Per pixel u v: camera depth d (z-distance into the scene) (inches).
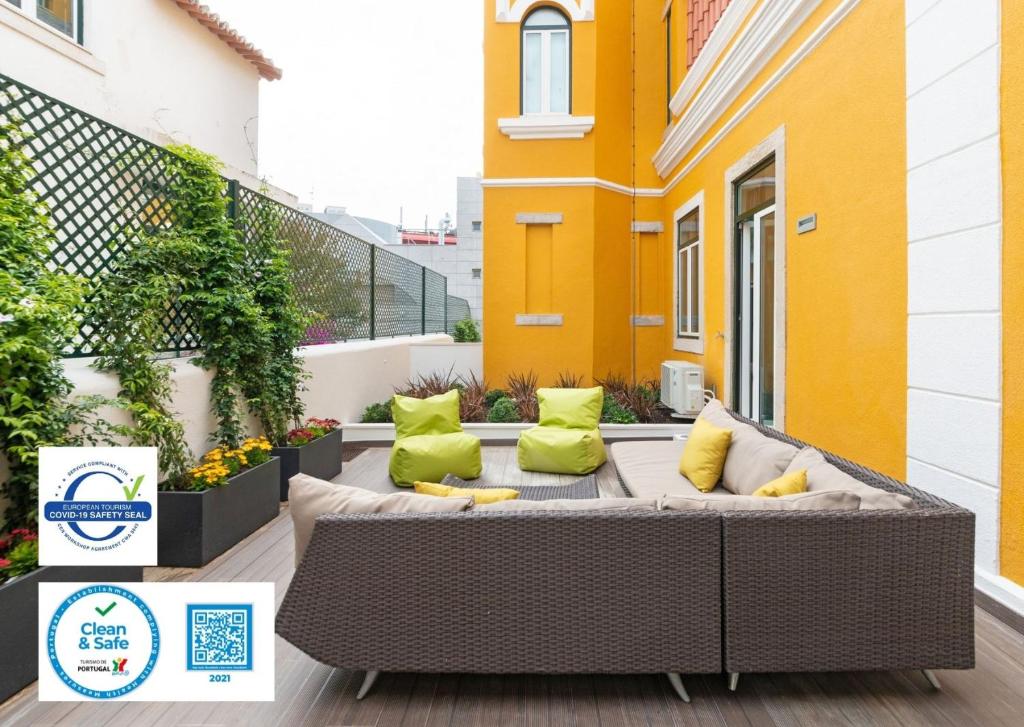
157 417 132.1
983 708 81.2
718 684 87.4
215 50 364.5
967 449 114.7
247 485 149.9
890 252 138.9
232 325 175.2
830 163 165.6
